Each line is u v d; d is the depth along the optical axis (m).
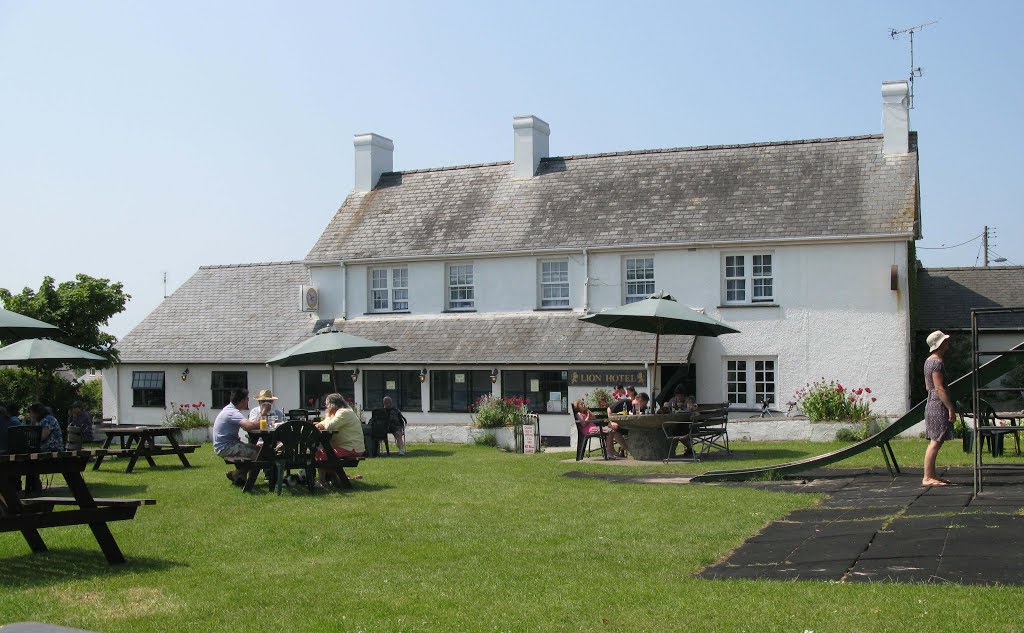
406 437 27.08
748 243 27.62
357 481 15.44
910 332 28.12
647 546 9.77
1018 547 8.53
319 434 14.29
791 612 7.06
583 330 29.00
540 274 30.47
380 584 8.52
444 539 10.48
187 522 11.80
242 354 33.06
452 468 17.86
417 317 31.88
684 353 27.02
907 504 11.33
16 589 8.45
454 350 30.00
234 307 35.59
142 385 34.56
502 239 30.94
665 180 30.92
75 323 30.44
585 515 11.75
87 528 11.36
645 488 14.16
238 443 15.38
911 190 27.27
